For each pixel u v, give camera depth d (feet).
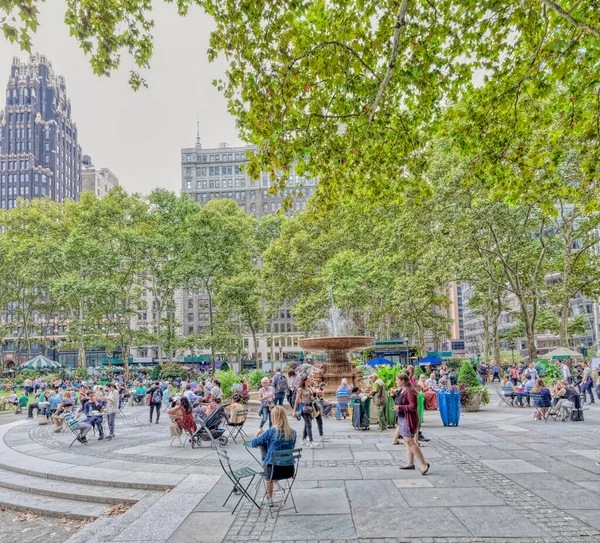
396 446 37.83
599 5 29.37
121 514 25.44
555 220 117.50
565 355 105.60
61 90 461.78
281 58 29.68
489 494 24.32
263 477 23.50
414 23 30.45
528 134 35.99
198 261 168.04
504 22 30.89
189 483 28.63
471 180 37.93
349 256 136.15
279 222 207.62
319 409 41.98
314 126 34.42
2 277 171.94
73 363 281.33
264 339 299.99
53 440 50.65
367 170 37.14
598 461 31.55
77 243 156.25
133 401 91.81
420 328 141.28
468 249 107.65
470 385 64.18
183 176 364.99
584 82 32.99
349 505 23.11
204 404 52.75
